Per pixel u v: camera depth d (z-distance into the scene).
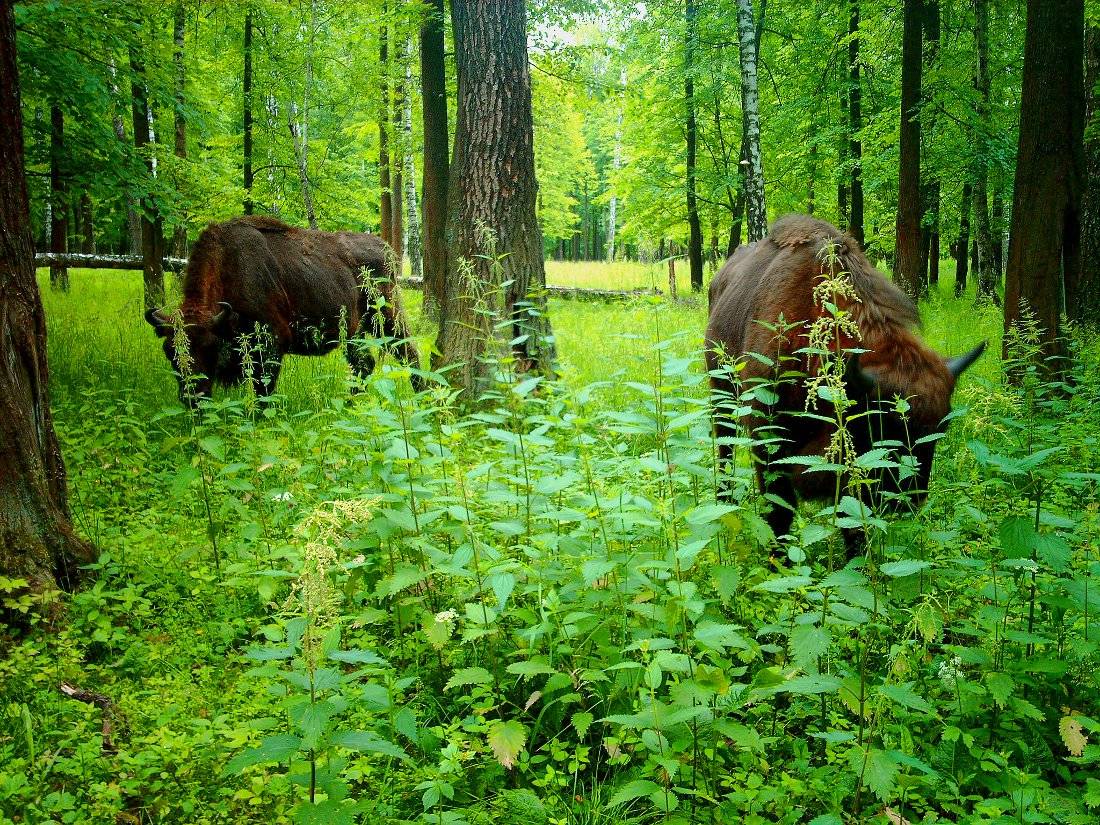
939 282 27.14
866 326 3.51
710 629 2.52
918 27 12.48
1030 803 2.48
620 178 24.66
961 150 14.91
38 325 4.03
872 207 23.06
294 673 2.22
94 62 10.22
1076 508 4.25
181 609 3.86
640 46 22.14
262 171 17.45
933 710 2.29
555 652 3.00
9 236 3.85
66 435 6.02
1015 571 3.17
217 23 15.87
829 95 19.53
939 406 3.27
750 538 3.52
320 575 2.10
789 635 2.88
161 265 13.38
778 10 20.31
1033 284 7.19
